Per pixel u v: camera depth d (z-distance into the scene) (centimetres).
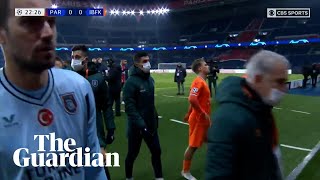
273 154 196
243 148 179
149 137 464
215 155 179
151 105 458
